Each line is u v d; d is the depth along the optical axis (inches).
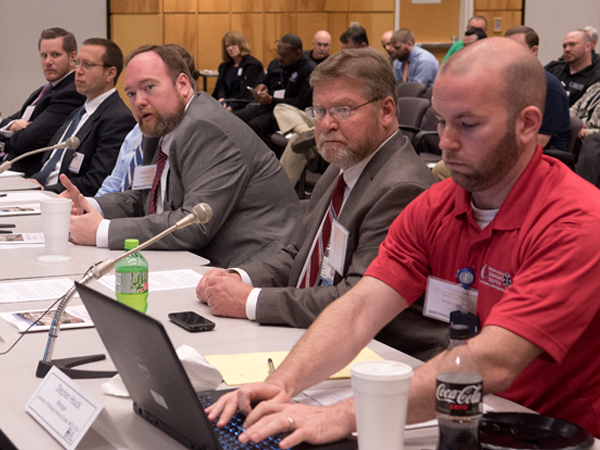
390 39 311.1
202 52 375.2
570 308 41.6
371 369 34.7
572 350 46.7
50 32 199.6
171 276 80.0
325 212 77.3
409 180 67.0
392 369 34.7
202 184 96.3
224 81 331.6
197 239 94.9
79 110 164.6
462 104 44.8
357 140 70.8
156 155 114.7
